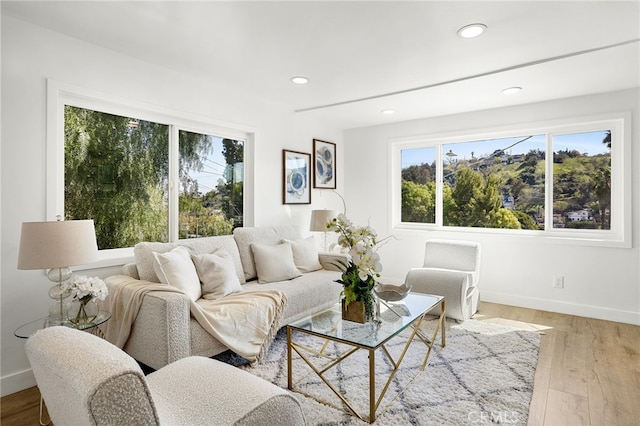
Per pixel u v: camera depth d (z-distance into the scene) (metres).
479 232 4.47
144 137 3.07
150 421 0.96
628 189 3.55
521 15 2.20
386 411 2.01
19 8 2.13
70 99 2.59
